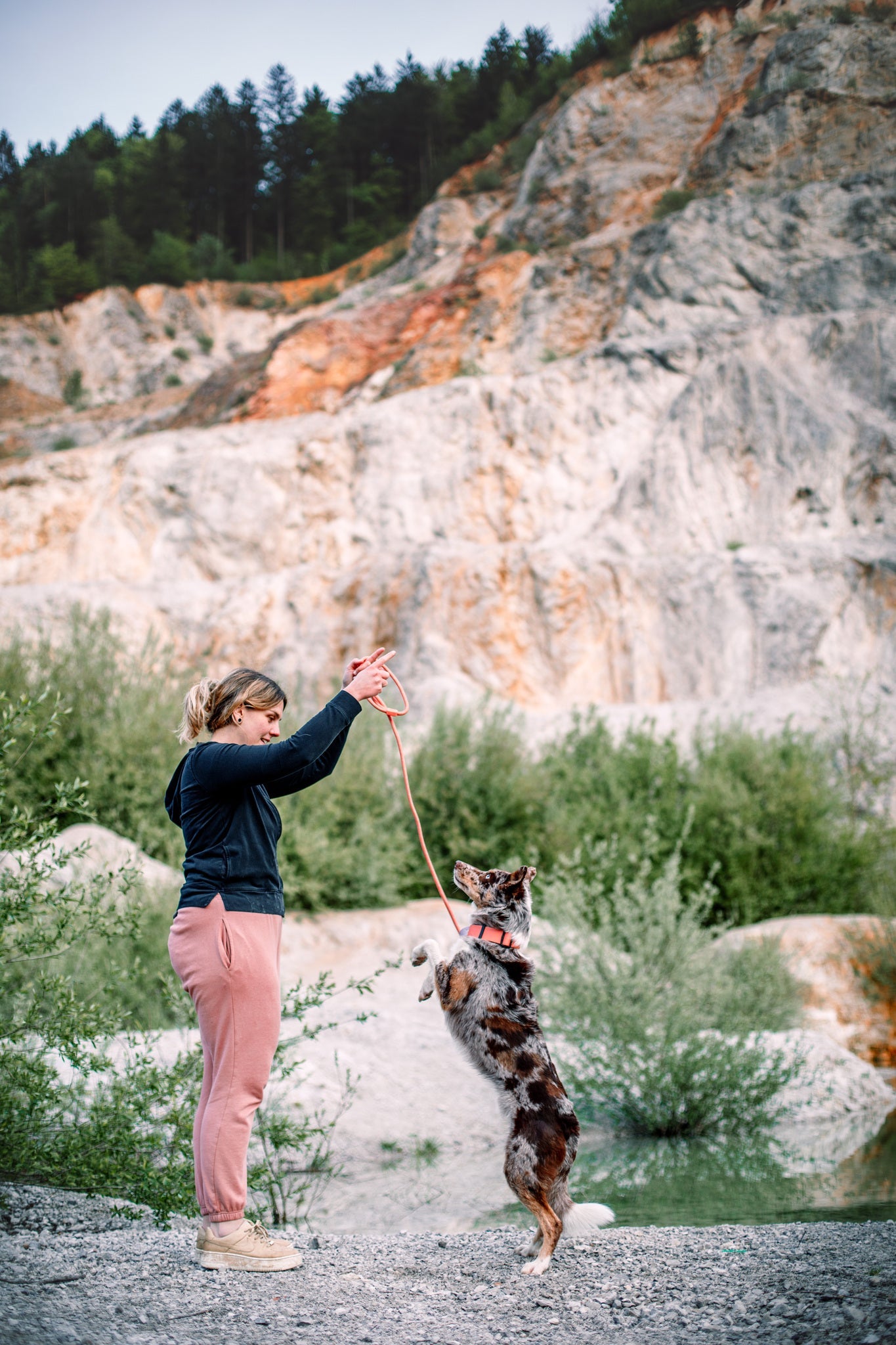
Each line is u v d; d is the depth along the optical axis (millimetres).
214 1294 3375
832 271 36094
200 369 78562
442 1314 3281
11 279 85438
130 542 41156
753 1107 8703
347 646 34406
